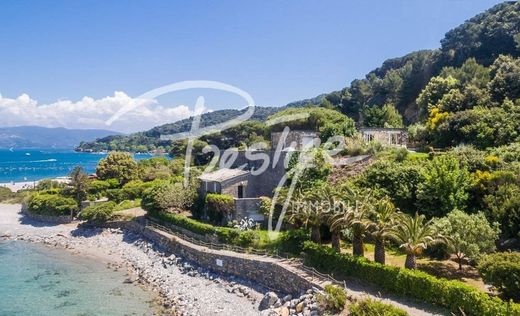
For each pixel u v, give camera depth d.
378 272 35.81
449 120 65.50
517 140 54.12
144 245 64.69
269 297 39.34
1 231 80.06
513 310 26.48
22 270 56.41
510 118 58.84
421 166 51.09
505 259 30.38
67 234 76.06
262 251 48.41
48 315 40.53
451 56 127.38
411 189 48.38
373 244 45.31
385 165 52.69
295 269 41.28
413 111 126.81
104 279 52.12
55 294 46.66
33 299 45.09
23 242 72.94
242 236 51.56
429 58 136.88
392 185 49.91
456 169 45.53
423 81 132.62
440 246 39.59
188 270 52.47
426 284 32.22
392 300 33.22
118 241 69.50
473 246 35.00
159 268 54.75
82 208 87.12
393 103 134.75
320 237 46.41
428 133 70.69
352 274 38.03
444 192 44.09
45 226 82.81
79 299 44.94
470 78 98.94
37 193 95.19
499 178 43.53
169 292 45.81
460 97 74.25
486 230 35.88
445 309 30.77
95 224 77.38
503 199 40.84
